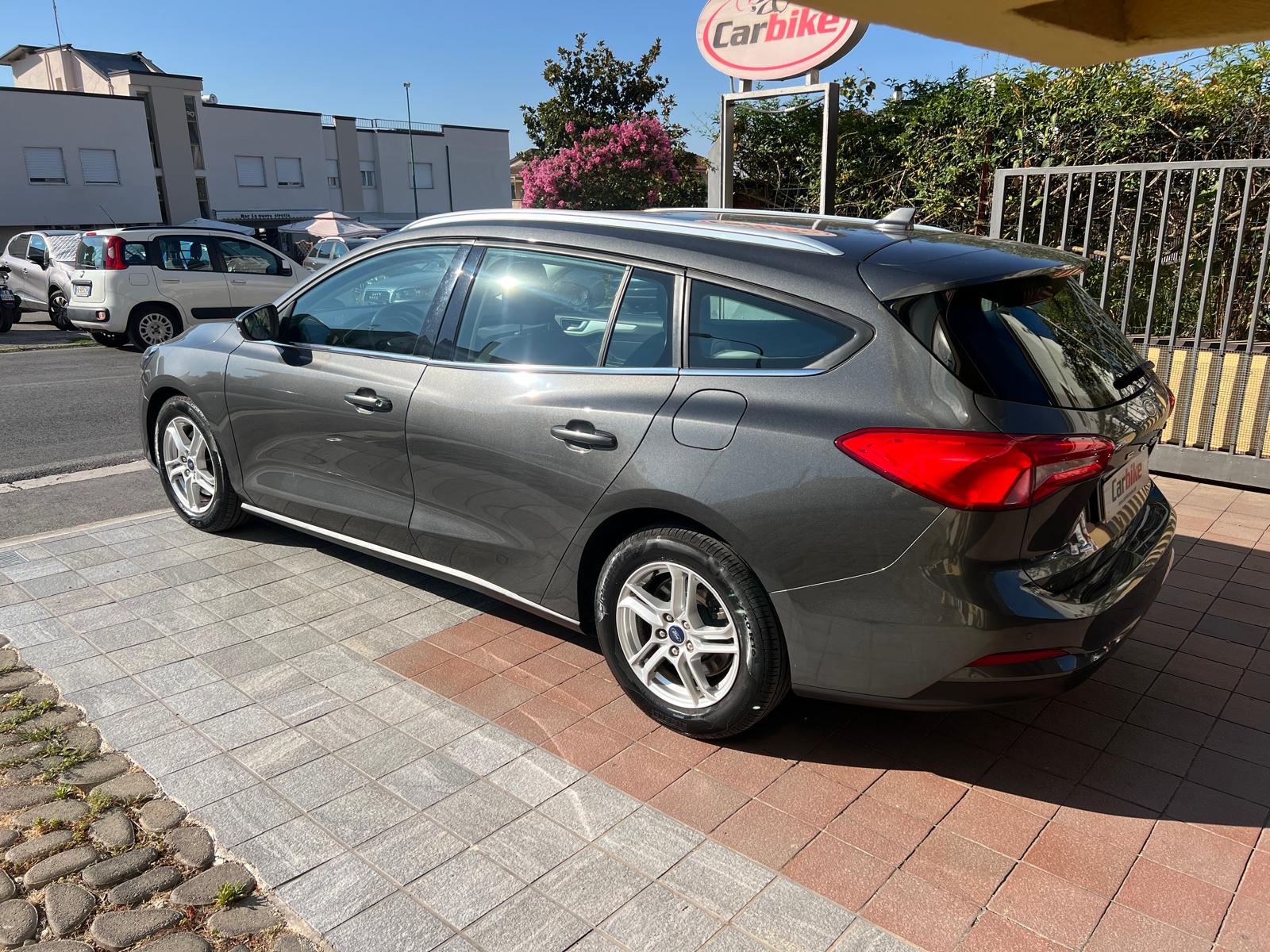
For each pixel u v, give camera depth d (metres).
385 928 2.27
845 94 8.20
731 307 2.93
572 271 3.35
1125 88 6.82
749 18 7.11
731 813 2.71
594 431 3.09
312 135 41.66
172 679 3.46
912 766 2.95
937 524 2.48
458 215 3.89
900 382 2.58
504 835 2.61
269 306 4.42
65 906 2.33
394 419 3.73
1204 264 6.84
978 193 7.60
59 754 2.98
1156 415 3.01
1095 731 3.14
